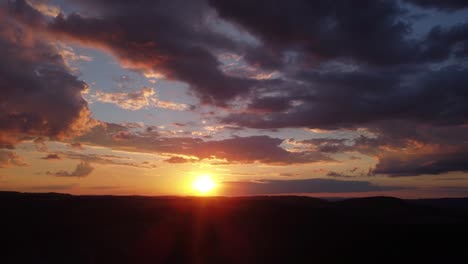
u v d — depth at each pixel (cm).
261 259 3000
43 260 2784
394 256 3144
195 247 3288
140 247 3216
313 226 4122
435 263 2989
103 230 3666
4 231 3422
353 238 3659
